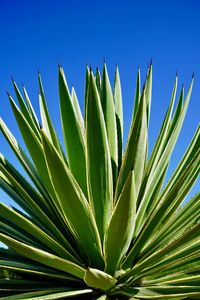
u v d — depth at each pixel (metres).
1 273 3.08
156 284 2.22
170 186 2.47
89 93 2.10
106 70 2.64
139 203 2.40
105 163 2.18
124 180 2.25
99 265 2.26
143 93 2.10
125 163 2.23
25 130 2.19
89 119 2.13
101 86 2.63
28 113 2.54
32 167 2.57
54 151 1.96
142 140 2.19
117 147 2.56
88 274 1.96
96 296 2.19
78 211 2.11
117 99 2.86
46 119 2.48
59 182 2.04
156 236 2.32
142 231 2.20
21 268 2.20
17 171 2.52
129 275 2.15
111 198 2.23
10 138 2.42
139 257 2.32
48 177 2.26
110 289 2.13
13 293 2.22
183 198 2.22
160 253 2.04
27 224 2.11
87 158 2.16
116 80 2.92
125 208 1.97
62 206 2.12
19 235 2.37
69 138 2.29
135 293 2.10
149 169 2.45
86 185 2.33
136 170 2.24
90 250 2.22
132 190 1.92
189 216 2.43
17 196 2.48
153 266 2.26
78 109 2.85
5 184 2.50
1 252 2.37
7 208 2.05
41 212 2.32
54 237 2.37
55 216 2.47
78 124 2.28
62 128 2.29
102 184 2.20
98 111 2.13
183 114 2.54
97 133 2.15
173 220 2.39
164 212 2.18
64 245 2.36
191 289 2.13
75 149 2.30
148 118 2.74
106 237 2.09
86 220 2.14
